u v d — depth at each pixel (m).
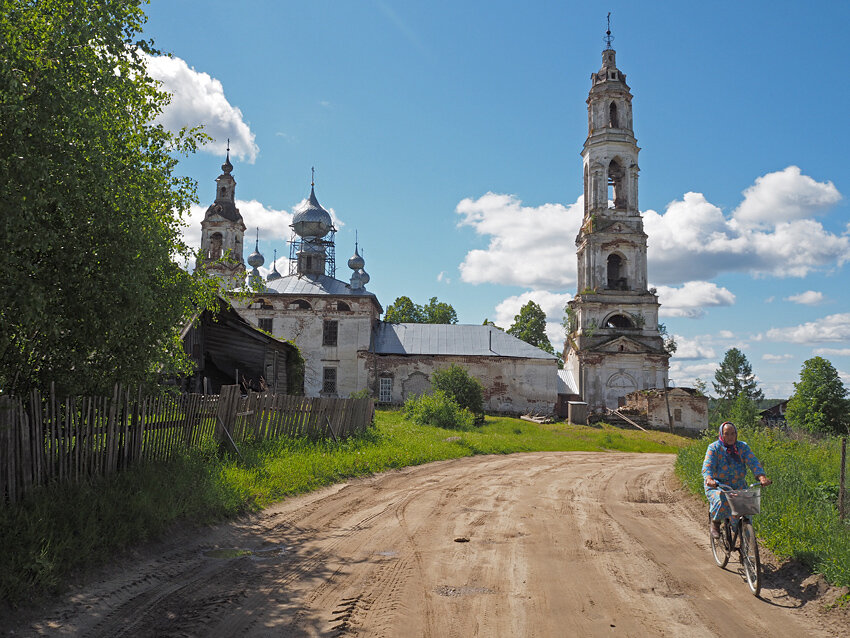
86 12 6.87
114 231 7.77
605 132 53.94
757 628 5.56
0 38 6.14
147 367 9.85
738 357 100.75
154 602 5.82
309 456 14.98
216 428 12.98
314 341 49.09
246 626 5.29
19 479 7.32
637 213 53.94
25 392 8.22
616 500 12.49
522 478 15.67
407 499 11.73
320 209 60.53
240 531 8.70
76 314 8.01
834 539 7.42
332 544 8.15
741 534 7.03
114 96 7.80
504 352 50.91
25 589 5.59
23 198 6.16
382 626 5.36
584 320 52.66
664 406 47.97
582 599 6.19
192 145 10.10
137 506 7.91
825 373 51.38
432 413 33.47
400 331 53.00
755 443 16.73
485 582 6.65
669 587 6.68
